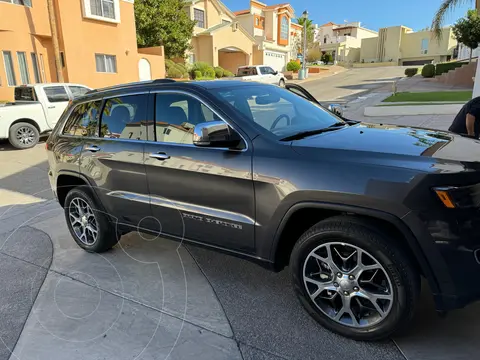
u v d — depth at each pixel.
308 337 2.61
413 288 2.27
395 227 2.29
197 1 31.34
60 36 17.27
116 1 19.33
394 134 2.93
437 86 23.30
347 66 55.69
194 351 2.54
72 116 4.10
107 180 3.63
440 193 2.10
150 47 25.11
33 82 16.56
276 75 26.25
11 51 15.62
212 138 2.75
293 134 2.93
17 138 10.76
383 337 2.43
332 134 2.96
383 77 33.88
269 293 3.17
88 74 18.55
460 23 24.89
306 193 2.44
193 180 2.99
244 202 2.76
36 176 7.78
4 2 15.18
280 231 2.63
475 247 2.10
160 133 3.30
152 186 3.28
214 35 31.48
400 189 2.18
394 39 56.38
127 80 20.84
